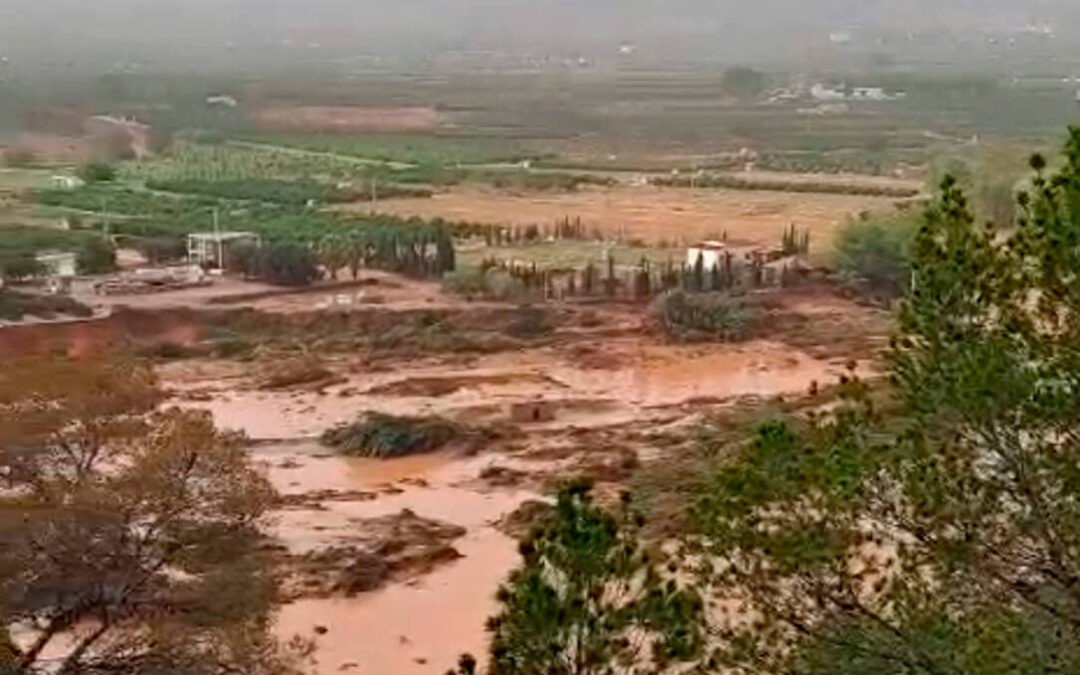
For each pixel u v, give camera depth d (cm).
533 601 1686
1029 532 1809
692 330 8694
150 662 2731
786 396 7106
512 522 5266
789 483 1894
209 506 2833
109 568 2770
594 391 7525
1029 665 1738
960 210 1906
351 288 9825
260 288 9738
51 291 9200
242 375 7894
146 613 2786
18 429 2809
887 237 9538
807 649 1812
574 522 1738
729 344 8569
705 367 8056
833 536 1856
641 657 1752
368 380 7794
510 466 6088
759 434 1964
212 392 7531
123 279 9769
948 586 1838
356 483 5947
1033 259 1822
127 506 2761
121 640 2775
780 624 1838
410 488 5834
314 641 4022
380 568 4725
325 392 7525
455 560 4900
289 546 4978
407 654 4094
